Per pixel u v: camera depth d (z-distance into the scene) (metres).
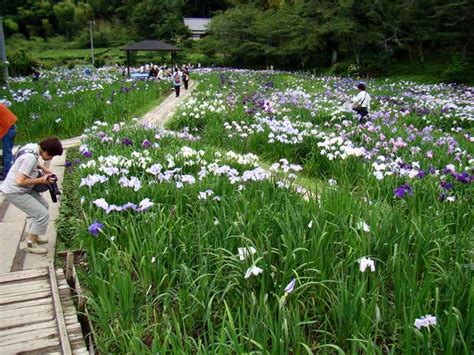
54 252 5.33
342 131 9.78
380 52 37.03
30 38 78.25
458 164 7.39
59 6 81.44
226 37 49.16
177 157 7.26
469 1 28.41
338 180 7.33
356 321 3.12
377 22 36.88
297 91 17.52
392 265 3.76
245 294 3.57
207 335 3.46
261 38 46.31
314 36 39.47
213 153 8.30
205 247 4.12
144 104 17.62
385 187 6.14
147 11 72.25
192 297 3.58
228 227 4.38
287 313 3.10
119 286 3.43
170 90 25.17
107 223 4.55
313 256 3.78
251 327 2.89
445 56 35.19
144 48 32.38
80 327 3.42
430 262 3.88
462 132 11.93
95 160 7.40
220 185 5.70
